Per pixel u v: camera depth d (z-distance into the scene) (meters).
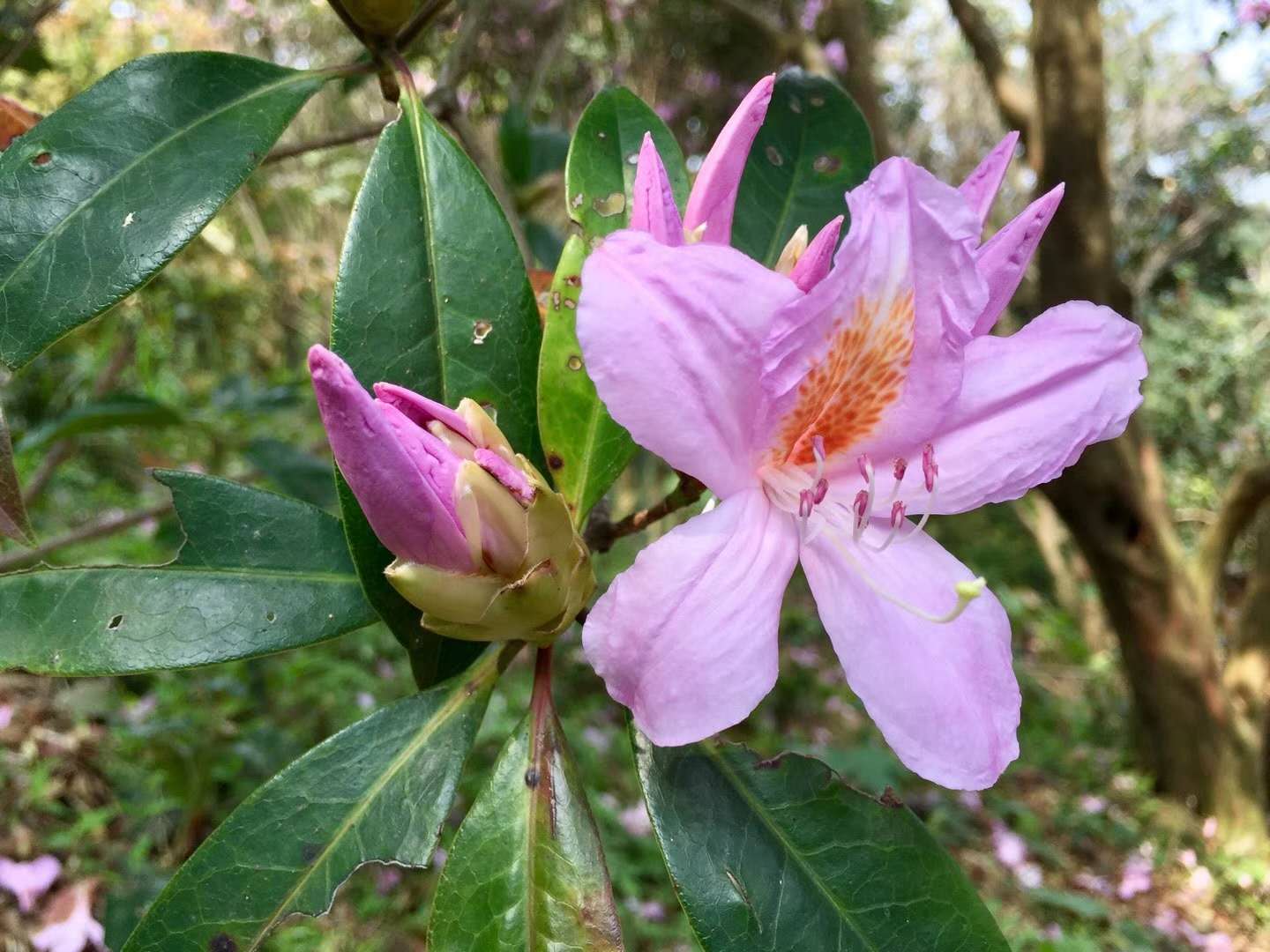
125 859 0.41
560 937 0.14
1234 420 1.53
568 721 0.65
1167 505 0.84
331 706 0.58
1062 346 0.15
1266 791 0.87
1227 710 0.83
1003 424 0.15
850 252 0.13
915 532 0.15
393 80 0.17
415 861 0.14
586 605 0.16
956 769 0.14
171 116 0.15
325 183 1.00
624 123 0.19
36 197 0.14
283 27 0.89
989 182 0.15
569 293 0.16
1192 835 0.81
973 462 0.15
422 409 0.13
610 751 0.65
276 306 0.97
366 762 0.15
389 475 0.12
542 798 0.14
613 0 0.83
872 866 0.15
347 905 0.46
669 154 0.19
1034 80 0.71
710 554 0.13
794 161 0.22
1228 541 0.86
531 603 0.13
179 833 0.45
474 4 0.27
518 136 0.33
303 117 0.94
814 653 0.98
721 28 0.92
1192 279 1.65
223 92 0.16
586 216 0.18
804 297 0.13
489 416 0.15
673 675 0.12
